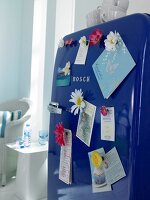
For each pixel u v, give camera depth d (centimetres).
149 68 83
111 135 90
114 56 92
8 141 273
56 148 123
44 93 300
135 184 82
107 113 92
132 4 147
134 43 85
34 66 322
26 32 338
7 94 354
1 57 347
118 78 88
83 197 103
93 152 97
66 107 116
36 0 318
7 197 251
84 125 103
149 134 84
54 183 124
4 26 346
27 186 236
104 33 98
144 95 82
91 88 101
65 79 117
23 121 288
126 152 84
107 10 114
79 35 113
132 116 82
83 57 107
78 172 106
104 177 93
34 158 238
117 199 87
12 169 294
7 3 345
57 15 280
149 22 84
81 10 227
